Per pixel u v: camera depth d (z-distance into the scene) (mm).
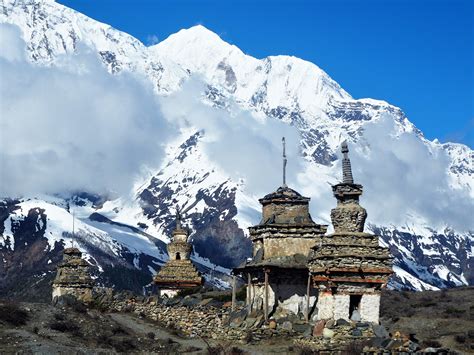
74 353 64562
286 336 67812
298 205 78375
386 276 62844
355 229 64250
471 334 71125
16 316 73062
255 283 75312
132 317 86125
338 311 62344
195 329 79000
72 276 102438
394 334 60812
